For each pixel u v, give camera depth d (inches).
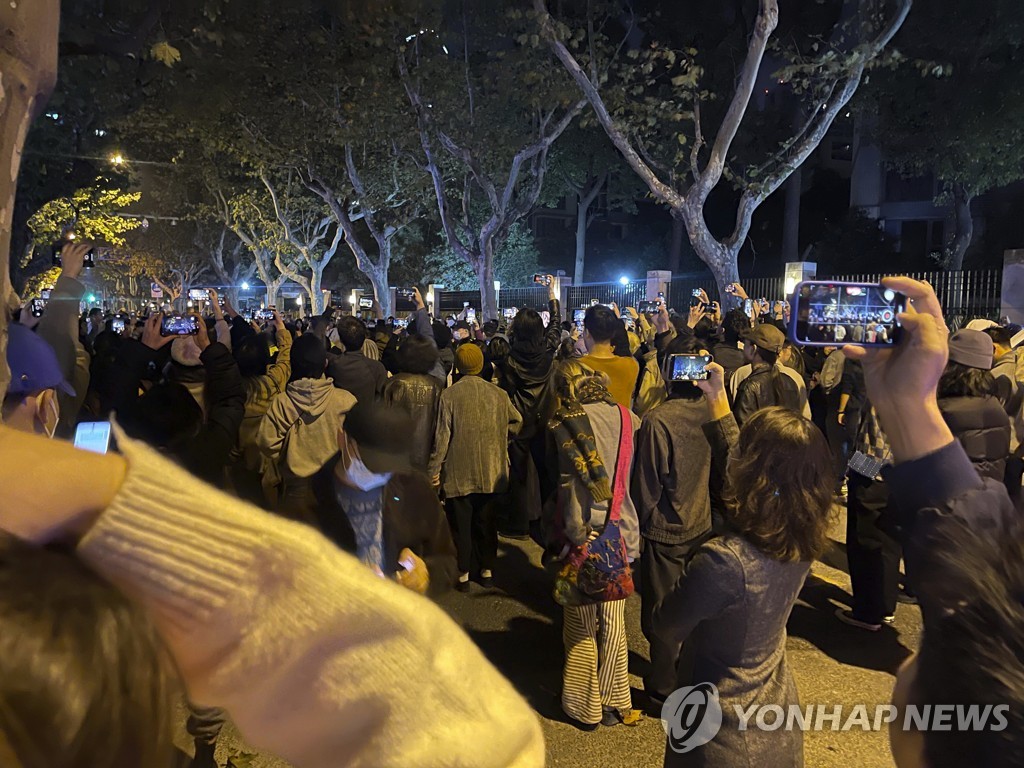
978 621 40.4
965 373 176.9
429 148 786.2
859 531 200.2
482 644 196.5
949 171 837.2
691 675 91.9
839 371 298.5
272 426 155.6
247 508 28.1
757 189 574.6
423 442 199.9
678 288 791.7
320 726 27.2
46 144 446.9
